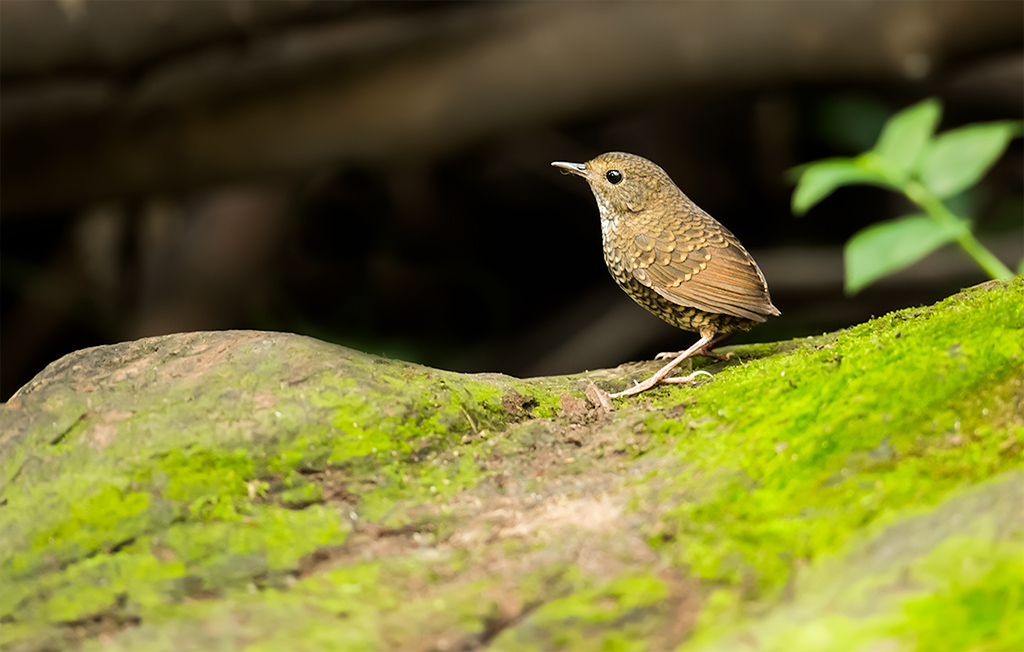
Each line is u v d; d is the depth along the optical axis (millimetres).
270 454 5781
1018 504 4645
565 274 18578
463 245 18203
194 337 6516
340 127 13406
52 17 11945
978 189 17250
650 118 17953
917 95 16734
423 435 5996
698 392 6461
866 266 8586
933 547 4598
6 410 6141
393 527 5527
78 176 14094
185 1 11914
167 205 17234
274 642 4684
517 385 6840
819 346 7465
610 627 4641
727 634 4480
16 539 5484
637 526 5207
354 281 17953
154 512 5539
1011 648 4000
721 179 18281
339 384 6098
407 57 12914
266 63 13008
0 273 18047
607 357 17328
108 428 5930
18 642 4992
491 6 12695
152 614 5051
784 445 5426
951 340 5664
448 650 4602
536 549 5191
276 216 17203
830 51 12219
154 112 13438
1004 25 11547
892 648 4113
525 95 13000
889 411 5363
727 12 12203
